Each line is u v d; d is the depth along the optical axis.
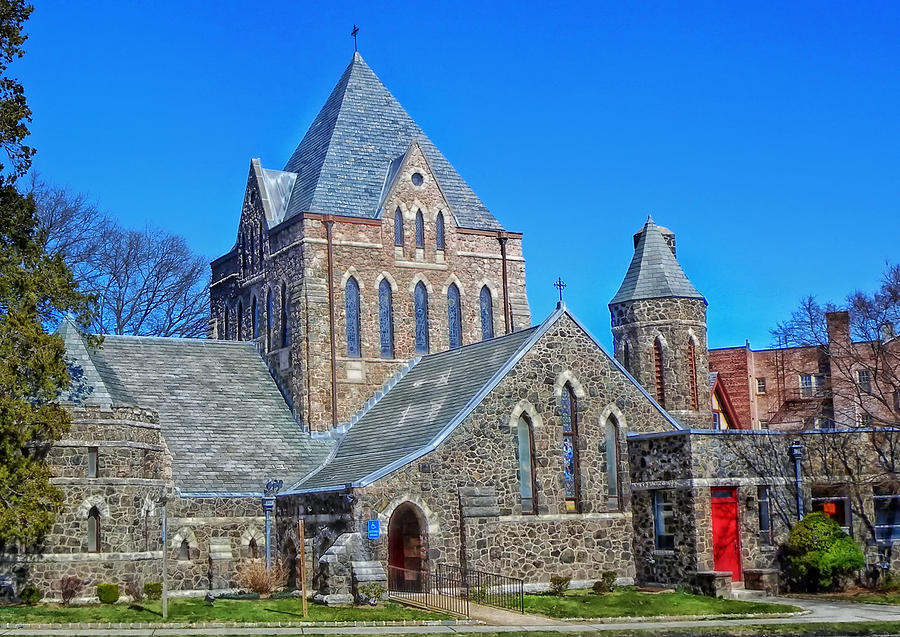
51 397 36.00
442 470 39.69
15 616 31.89
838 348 65.88
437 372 47.06
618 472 43.06
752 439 42.03
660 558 41.59
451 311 52.25
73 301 38.53
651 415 44.19
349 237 49.97
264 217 52.44
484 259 53.34
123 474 38.09
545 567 40.97
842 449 43.34
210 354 50.56
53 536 36.50
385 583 36.28
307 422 47.69
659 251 59.34
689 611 34.84
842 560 40.53
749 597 39.69
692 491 40.50
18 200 37.44
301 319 48.56
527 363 42.00
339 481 40.75
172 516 41.62
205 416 46.81
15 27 37.56
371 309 49.88
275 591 40.31
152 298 72.38
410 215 51.47
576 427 42.66
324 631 30.03
